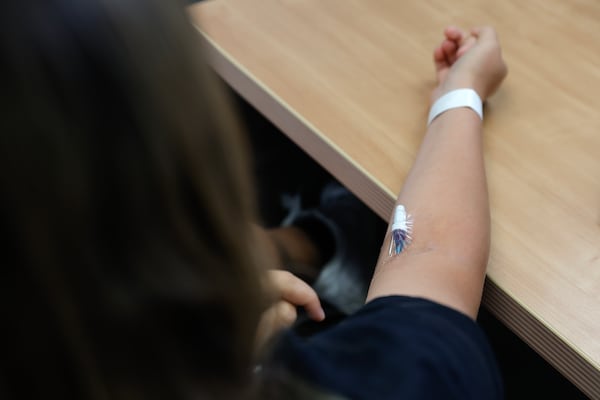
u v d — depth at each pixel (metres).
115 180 0.27
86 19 0.25
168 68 0.27
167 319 0.30
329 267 1.05
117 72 0.26
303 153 1.30
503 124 0.79
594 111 0.81
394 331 0.46
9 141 0.24
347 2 1.01
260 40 0.94
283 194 1.26
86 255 0.27
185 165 0.29
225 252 0.31
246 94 0.91
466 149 0.72
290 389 0.38
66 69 0.25
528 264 0.64
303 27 0.97
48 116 0.25
